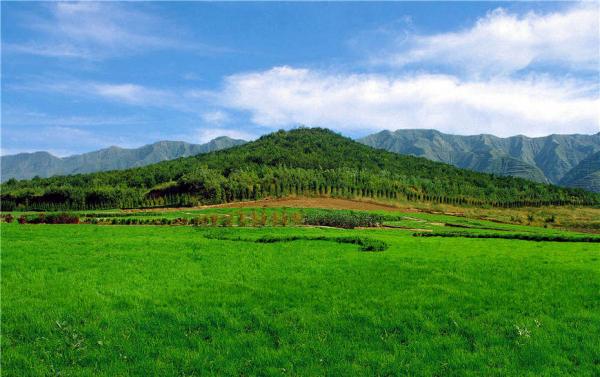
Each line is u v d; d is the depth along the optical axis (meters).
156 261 26.56
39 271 22.80
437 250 34.12
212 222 67.75
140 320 15.16
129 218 77.94
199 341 13.45
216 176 185.75
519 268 25.02
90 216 87.44
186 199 166.62
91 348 12.95
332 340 13.66
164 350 12.80
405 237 47.72
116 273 22.72
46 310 16.12
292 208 123.56
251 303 17.41
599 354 12.52
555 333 14.26
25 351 12.64
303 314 16.02
